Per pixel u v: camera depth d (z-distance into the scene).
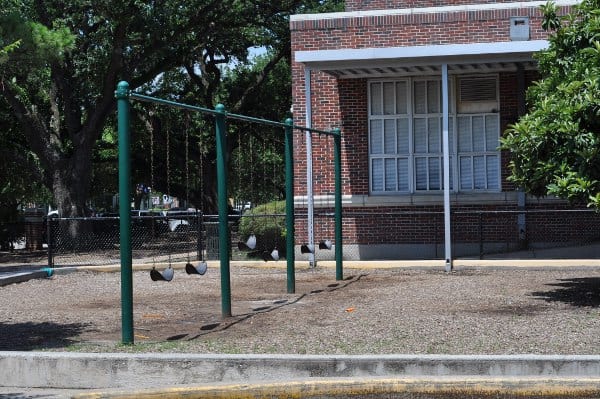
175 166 39.19
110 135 43.03
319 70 18.45
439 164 19.58
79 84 28.84
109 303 12.84
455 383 7.23
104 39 27.86
